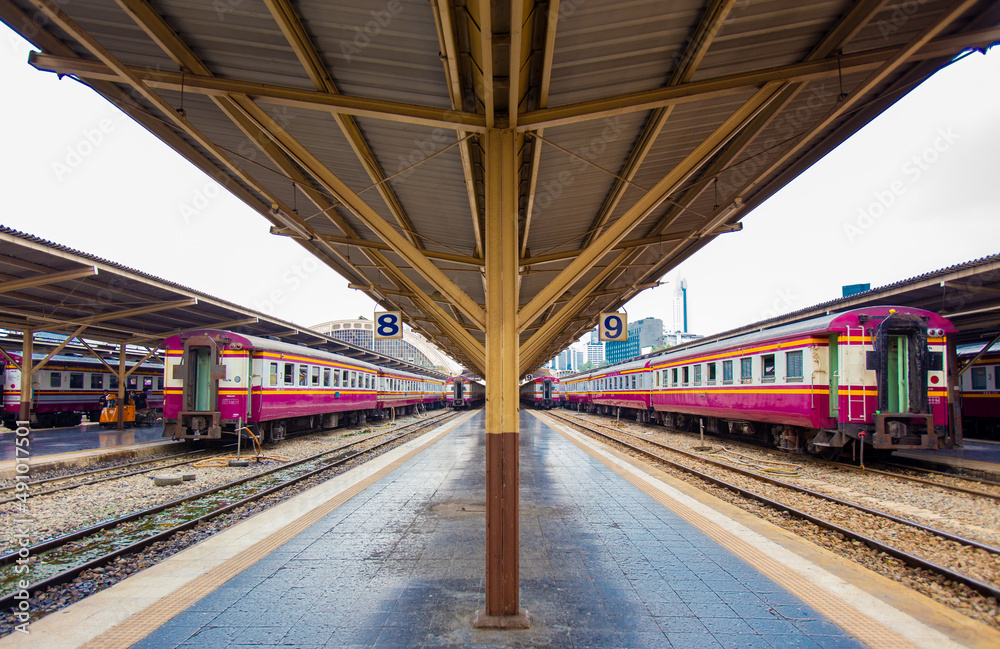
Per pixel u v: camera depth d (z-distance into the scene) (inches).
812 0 146.2
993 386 667.4
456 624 134.1
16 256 384.5
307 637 127.6
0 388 785.6
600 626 133.3
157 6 144.2
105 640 127.1
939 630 132.2
